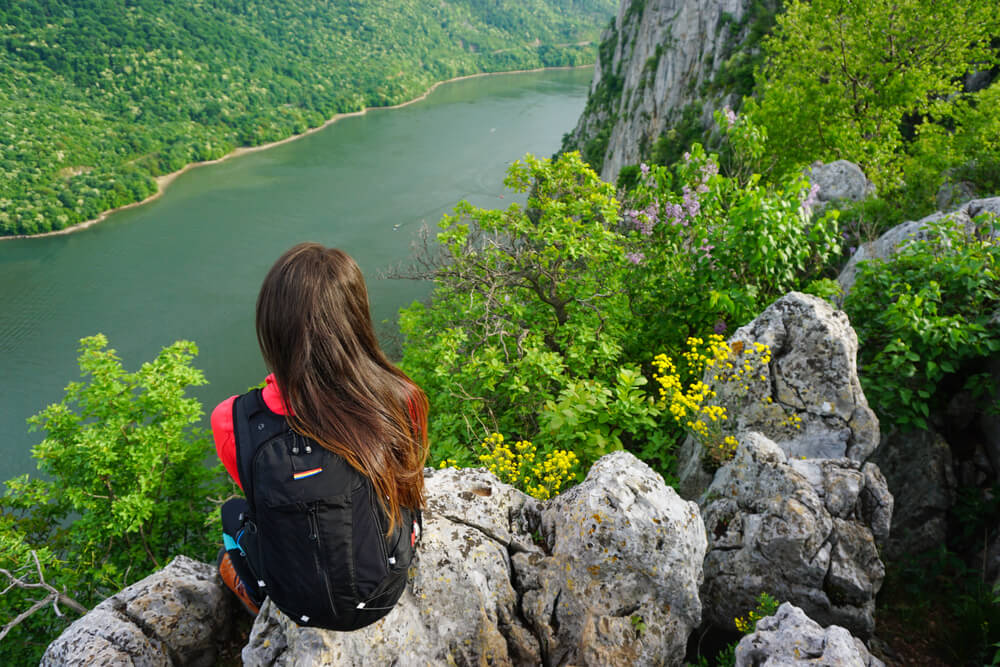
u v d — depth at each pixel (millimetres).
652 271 7062
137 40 189875
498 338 7270
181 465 12875
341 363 1280
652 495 2822
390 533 1439
